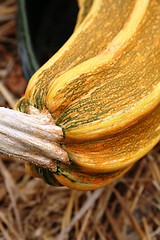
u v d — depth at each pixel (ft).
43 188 1.65
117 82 1.06
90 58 1.09
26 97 1.06
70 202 1.62
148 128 1.09
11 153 1.00
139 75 1.08
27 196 1.65
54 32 1.72
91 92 1.04
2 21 1.96
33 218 1.62
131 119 1.03
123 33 1.13
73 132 1.00
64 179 1.05
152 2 1.20
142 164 1.67
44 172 1.10
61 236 1.53
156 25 1.17
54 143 1.01
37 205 1.64
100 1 1.22
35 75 1.07
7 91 1.81
